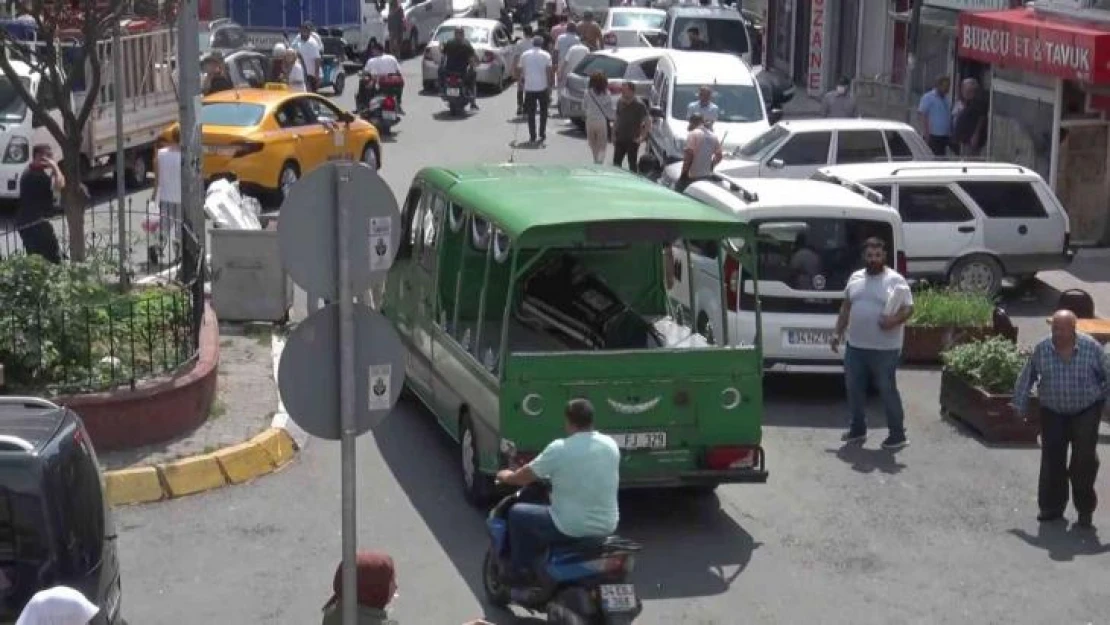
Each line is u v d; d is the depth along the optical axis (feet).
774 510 45.55
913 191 70.90
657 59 125.90
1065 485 44.50
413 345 51.57
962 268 71.15
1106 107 81.82
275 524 43.19
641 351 42.32
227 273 61.62
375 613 27.37
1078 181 83.46
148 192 95.25
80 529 27.17
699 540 43.09
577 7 199.72
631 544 34.68
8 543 26.43
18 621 23.89
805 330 55.42
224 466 45.98
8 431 27.71
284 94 93.97
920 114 96.78
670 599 38.88
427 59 149.38
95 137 88.48
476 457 44.19
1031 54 82.89
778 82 128.16
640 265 49.93
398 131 124.67
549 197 44.83
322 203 27.99
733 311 55.26
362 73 127.44
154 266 64.90
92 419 45.55
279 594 38.63
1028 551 42.60
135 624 36.63
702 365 42.68
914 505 46.09
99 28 58.13
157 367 48.55
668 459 42.78
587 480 34.83
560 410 41.98
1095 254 81.82
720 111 100.48
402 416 53.57
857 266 55.47
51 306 47.06
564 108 130.31
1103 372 43.73
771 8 165.48
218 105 91.40
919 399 57.36
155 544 41.57
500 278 48.06
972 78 100.99
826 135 83.35
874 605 38.73
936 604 38.83
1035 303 73.67
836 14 141.90
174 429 47.29
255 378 54.13
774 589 39.65
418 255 51.26
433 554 41.34
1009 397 52.08
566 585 34.45
